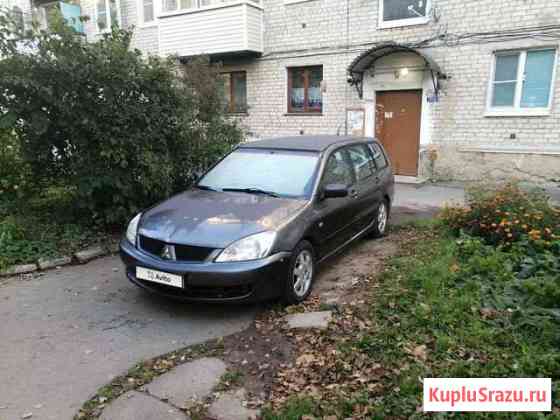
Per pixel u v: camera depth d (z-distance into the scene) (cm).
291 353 341
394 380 292
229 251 378
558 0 923
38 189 703
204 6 1278
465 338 331
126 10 1527
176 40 1347
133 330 382
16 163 675
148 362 333
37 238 589
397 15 1111
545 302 371
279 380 307
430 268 461
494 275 435
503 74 1016
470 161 1072
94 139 599
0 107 546
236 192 481
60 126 583
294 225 417
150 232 413
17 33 536
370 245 614
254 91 1352
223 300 382
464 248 511
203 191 495
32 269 525
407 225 708
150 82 629
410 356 316
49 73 540
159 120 644
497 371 292
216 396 291
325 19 1200
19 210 670
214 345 356
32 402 288
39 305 434
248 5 1232
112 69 579
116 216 633
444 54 1060
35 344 360
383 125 1183
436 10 1052
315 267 457
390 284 445
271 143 554
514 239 519
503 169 1034
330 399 280
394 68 1130
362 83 1180
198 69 864
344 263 541
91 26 1612
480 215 578
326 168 497
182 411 276
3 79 512
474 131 1055
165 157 650
